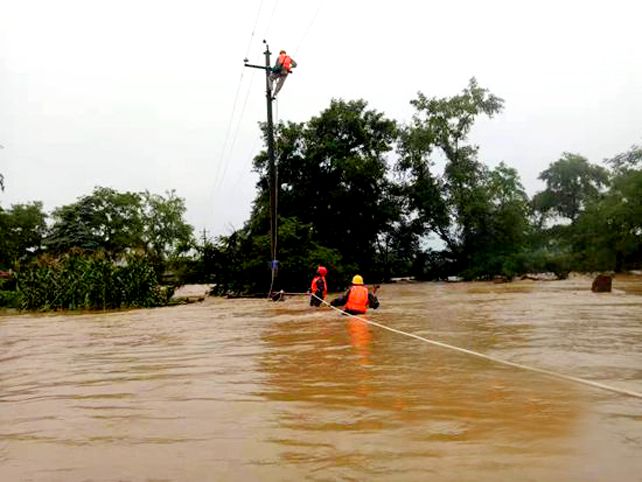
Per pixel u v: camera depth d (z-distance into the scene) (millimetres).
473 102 44938
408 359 5891
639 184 40281
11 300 26203
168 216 79250
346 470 2545
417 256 47000
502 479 2377
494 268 42125
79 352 7660
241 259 27812
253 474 2533
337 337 8188
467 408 3672
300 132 41406
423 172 45844
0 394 4734
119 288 21156
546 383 4457
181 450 2936
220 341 8273
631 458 2627
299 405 3904
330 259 28766
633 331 7938
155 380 5148
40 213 78750
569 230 50812
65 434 3336
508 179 44125
